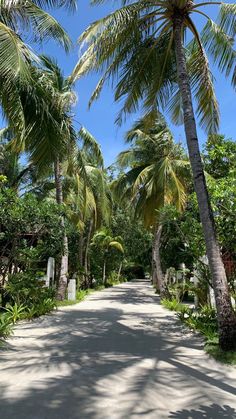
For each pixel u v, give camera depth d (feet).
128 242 129.29
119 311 49.19
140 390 17.13
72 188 73.56
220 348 24.70
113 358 23.31
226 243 31.96
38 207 41.39
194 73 35.70
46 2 32.27
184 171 61.11
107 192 82.28
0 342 27.02
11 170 72.59
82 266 91.09
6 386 17.40
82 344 27.48
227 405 15.56
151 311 49.90
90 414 14.23
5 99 29.58
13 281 41.75
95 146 61.98
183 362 22.54
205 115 36.55
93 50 31.73
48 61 52.49
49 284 55.93
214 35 33.76
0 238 40.27
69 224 55.11
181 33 30.99
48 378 18.71
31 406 14.96
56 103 38.86
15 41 26.32
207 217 26.16
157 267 67.77
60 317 41.68
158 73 36.83
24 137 31.60
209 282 37.81
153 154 70.90
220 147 35.53
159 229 67.51
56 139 34.37
